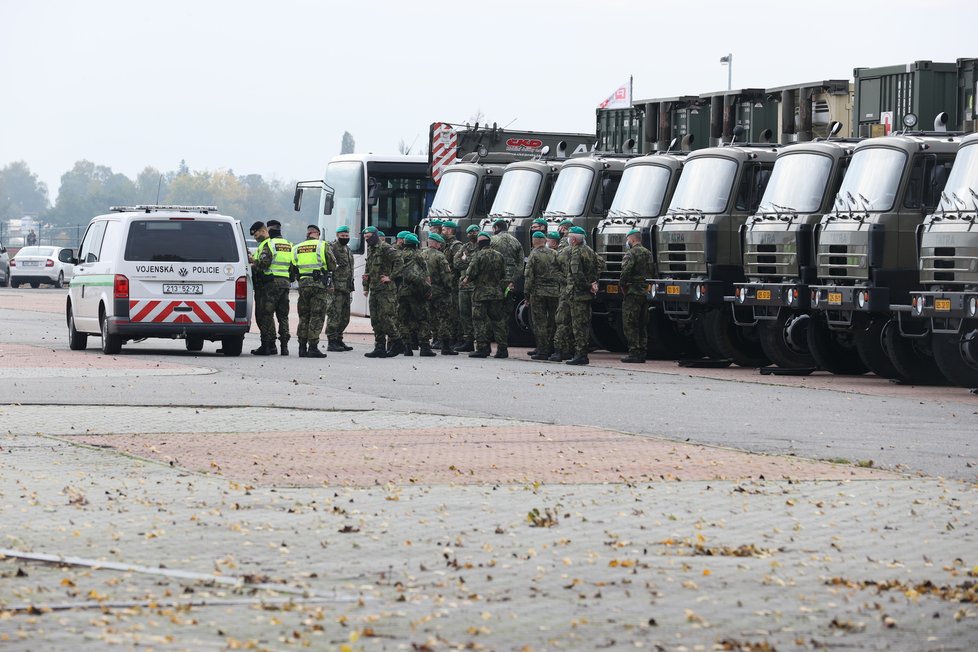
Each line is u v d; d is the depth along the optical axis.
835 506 43.94
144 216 101.12
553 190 118.62
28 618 29.83
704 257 100.19
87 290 106.00
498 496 45.53
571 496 45.62
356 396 75.94
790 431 62.75
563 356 104.31
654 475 49.97
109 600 31.44
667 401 75.19
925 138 89.69
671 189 107.69
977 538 39.16
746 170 101.00
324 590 32.66
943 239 82.50
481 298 106.81
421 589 32.88
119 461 52.16
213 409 69.06
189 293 101.12
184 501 44.03
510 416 67.75
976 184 82.44
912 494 46.16
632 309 103.69
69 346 112.44
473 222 129.00
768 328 96.38
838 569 35.25
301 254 103.81
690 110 120.19
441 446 56.97
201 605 31.08
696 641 28.67
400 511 42.72
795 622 30.17
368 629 29.09
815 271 93.69
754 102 113.19
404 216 160.62
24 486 46.34
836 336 95.44
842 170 94.50
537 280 106.12
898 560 36.34
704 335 101.38
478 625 29.73
